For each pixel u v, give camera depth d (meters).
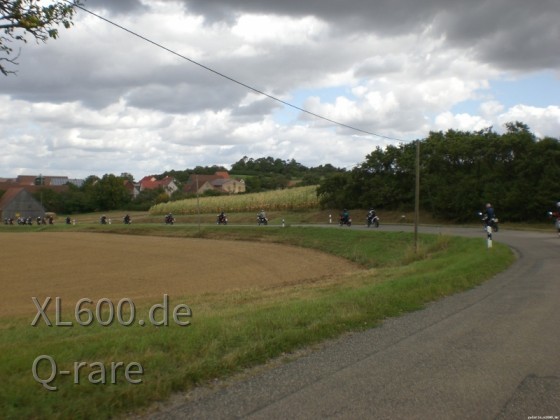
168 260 34.81
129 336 7.75
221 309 12.00
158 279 25.95
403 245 33.06
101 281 25.50
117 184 132.12
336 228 45.16
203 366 6.37
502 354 7.18
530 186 44.69
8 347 7.26
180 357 6.71
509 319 9.45
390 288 12.38
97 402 5.23
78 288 23.31
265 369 6.68
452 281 13.66
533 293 12.30
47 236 61.88
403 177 58.62
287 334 7.93
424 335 8.40
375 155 61.47
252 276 26.55
